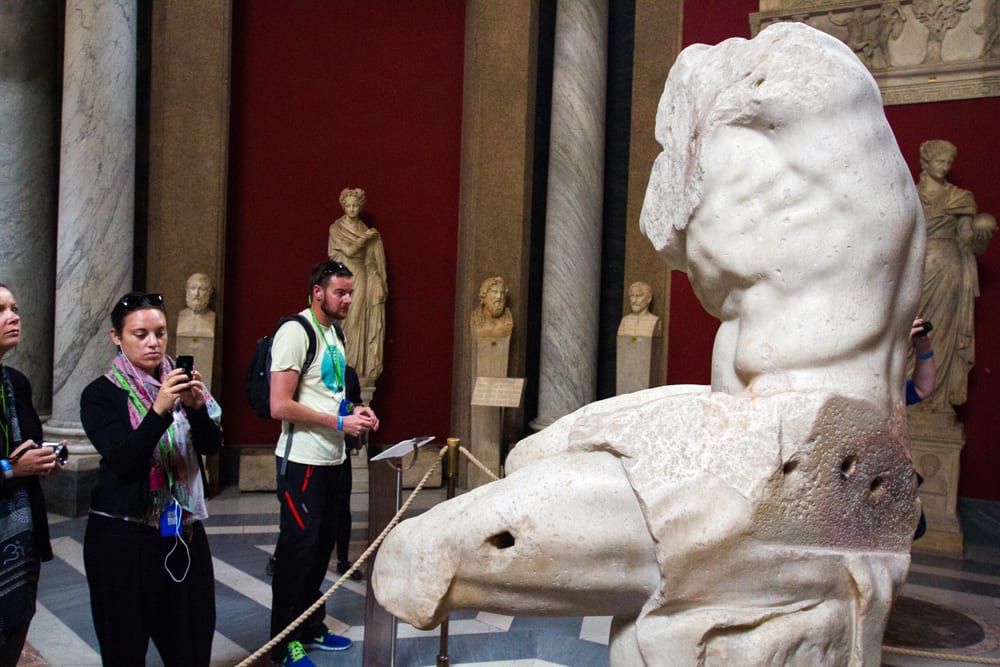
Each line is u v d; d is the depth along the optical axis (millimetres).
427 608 1561
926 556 5652
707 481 1441
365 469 7125
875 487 1592
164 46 6766
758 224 1537
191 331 6586
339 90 7363
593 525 1498
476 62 7223
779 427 1429
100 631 2555
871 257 1494
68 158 6012
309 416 3350
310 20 7270
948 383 5844
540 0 7445
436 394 7668
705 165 1596
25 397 2662
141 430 2457
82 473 5941
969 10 5879
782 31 1587
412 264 7566
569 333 6957
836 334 1485
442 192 7605
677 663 1434
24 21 6270
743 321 1585
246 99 7148
